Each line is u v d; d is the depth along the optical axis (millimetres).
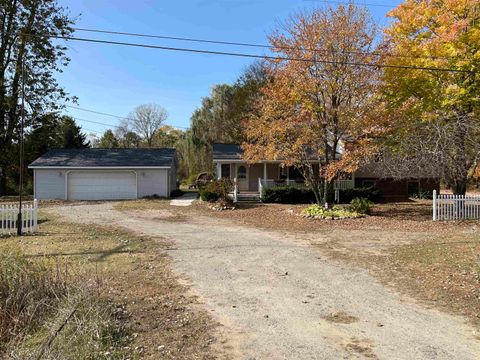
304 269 8070
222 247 10406
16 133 29938
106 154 30219
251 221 16062
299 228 14008
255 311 5594
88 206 22078
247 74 42781
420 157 16297
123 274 7398
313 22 16328
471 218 15820
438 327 5016
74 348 3938
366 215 16828
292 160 17594
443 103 15953
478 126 15109
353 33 15898
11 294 4805
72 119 42688
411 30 17188
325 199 17859
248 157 18688
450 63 15836
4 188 31547
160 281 7035
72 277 6273
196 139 46969
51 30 29562
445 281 7031
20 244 10383
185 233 12859
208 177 38281
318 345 4477
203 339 4609
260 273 7738
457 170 16281
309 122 16719
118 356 4062
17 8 28297
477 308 5684
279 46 16484
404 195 27953
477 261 8320
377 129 16875
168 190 28344
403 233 12773
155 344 4434
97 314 4566
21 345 4059
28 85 28906
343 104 16688
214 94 46656
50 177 27484
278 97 16875
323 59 16172
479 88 15734
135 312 5410
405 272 7750
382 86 16562
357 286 6863
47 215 17891
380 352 4297
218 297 6219
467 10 15852
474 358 4152
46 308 4867
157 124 63062
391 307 5785
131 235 12312
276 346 4445
